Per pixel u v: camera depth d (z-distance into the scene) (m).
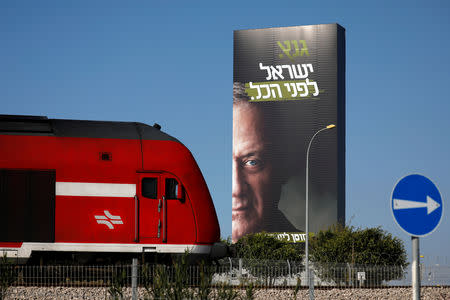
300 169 116.69
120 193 18.36
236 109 119.19
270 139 117.94
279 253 33.91
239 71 119.56
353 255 29.62
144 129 19.53
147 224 18.45
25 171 17.92
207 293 12.61
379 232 31.23
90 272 18.22
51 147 18.22
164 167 18.86
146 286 12.55
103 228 18.11
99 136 18.72
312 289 14.62
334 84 116.31
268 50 118.88
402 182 8.25
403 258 30.59
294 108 117.44
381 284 22.61
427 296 19.17
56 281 17.25
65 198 17.98
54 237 17.81
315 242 35.72
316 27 117.31
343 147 120.19
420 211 8.18
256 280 21.52
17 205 17.77
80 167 18.20
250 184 117.81
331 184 115.75
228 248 19.55
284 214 116.75
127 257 18.58
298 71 117.50
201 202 19.08
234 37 120.12
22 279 17.12
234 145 118.81
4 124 18.41
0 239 17.61
